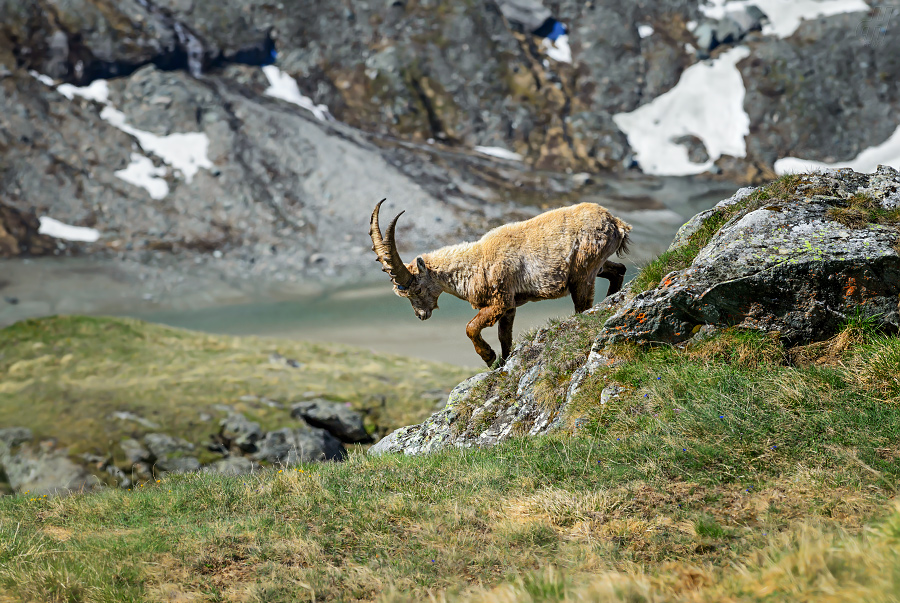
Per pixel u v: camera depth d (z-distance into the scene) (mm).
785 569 17344
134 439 132000
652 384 32156
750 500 23547
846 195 37406
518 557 21828
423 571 21625
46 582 22000
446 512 25984
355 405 157375
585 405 33594
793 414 28125
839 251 32594
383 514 26500
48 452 125625
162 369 176125
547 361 37969
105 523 30219
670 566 19609
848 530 20109
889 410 27359
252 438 137000
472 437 38125
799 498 23016
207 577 22656
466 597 18828
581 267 40562
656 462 26984
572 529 23484
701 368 32188
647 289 38812
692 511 23344
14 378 166000
